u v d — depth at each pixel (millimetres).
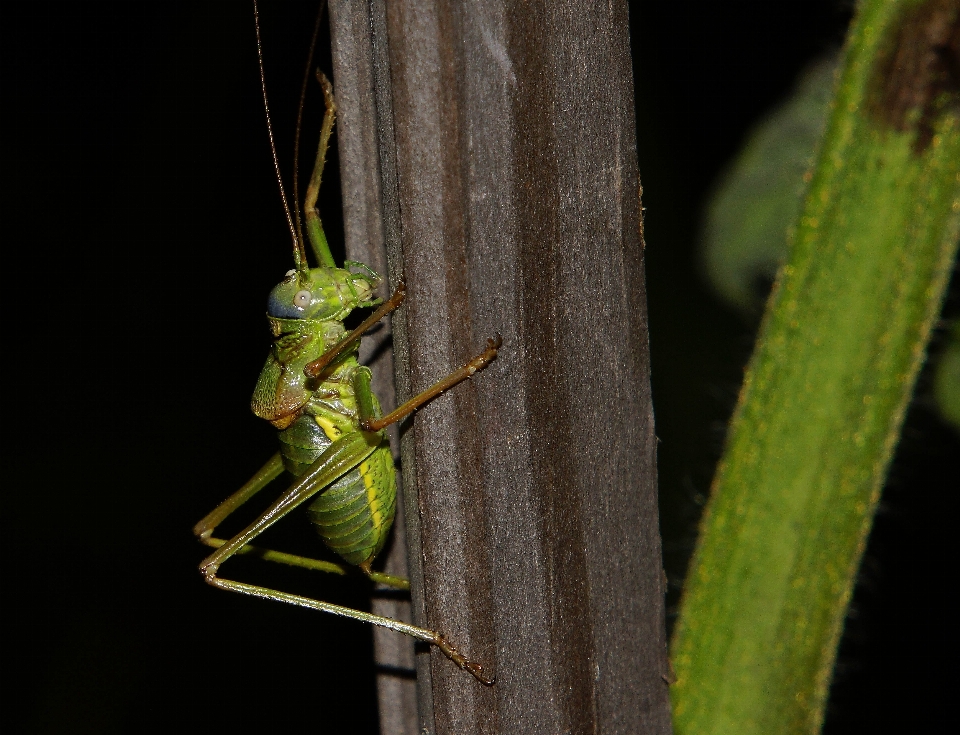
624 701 402
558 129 396
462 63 393
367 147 409
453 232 395
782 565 402
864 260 400
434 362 397
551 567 398
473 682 399
